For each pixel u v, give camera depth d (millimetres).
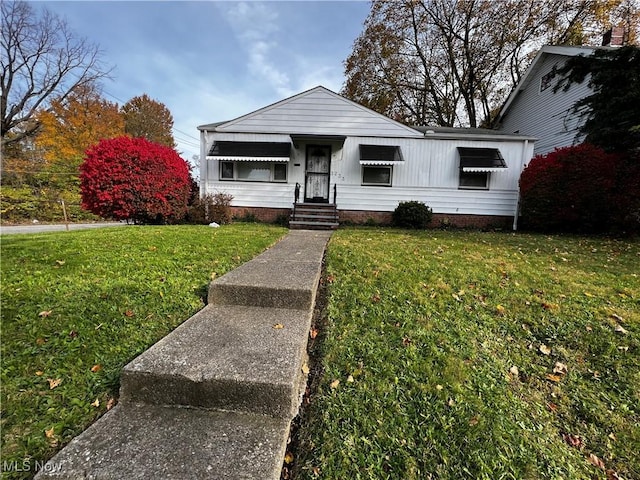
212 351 2404
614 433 2098
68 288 3543
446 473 1726
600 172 9508
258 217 12789
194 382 2055
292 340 2631
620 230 9680
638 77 9891
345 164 12625
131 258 4727
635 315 3387
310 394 2279
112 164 9633
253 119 12484
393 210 12633
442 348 2785
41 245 5434
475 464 1780
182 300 3463
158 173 10078
